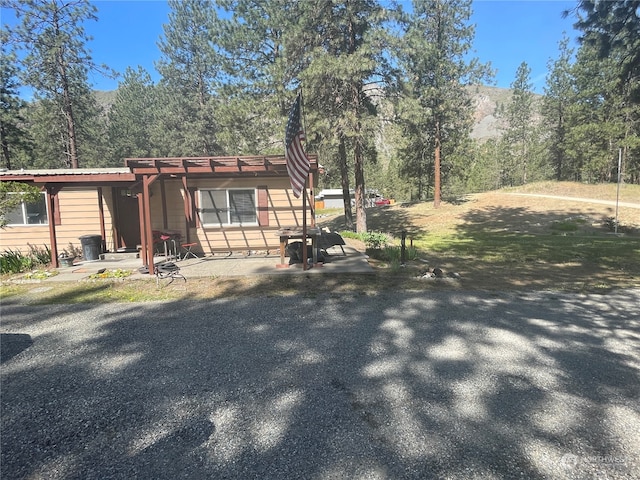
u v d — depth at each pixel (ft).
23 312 17.89
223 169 28.40
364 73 44.04
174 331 15.10
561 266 30.07
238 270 26.55
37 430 8.75
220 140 53.42
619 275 26.27
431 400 9.80
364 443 8.11
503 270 28.14
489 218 71.56
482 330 15.01
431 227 68.28
